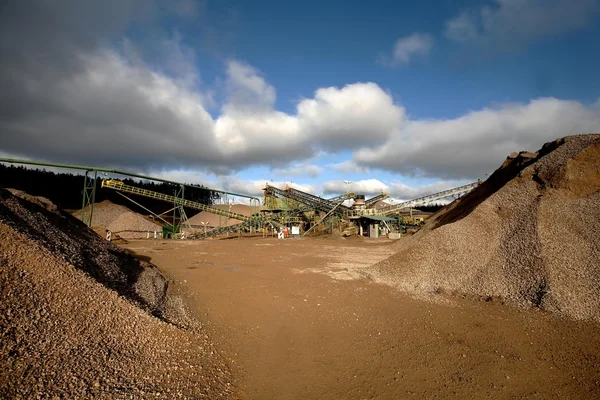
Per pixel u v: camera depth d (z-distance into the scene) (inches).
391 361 272.2
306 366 266.4
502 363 262.5
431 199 2026.3
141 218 2321.6
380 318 369.4
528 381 237.5
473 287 452.1
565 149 586.9
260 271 639.1
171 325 303.6
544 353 278.4
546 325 331.9
